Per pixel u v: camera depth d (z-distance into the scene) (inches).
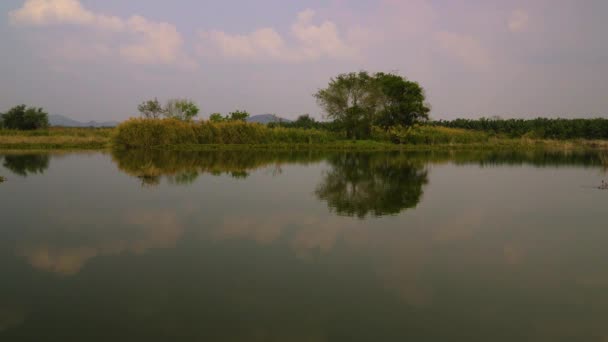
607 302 211.0
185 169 799.7
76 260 264.8
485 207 452.8
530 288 228.1
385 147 1731.1
